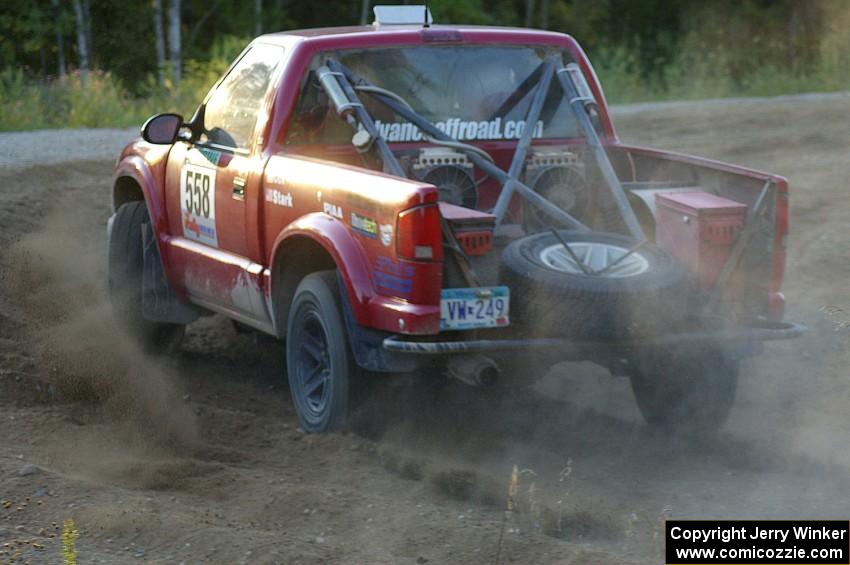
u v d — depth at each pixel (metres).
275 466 7.41
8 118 26.88
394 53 8.86
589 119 9.02
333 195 7.63
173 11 41.16
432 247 6.98
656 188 8.69
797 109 29.28
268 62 8.98
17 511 6.11
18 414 8.04
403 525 6.10
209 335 11.33
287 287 8.41
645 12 67.12
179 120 9.51
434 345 6.90
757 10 65.31
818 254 13.69
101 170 19.08
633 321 6.96
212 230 9.23
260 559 5.55
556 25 66.00
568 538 6.20
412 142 8.80
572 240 7.58
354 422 7.75
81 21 45.19
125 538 5.83
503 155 9.05
